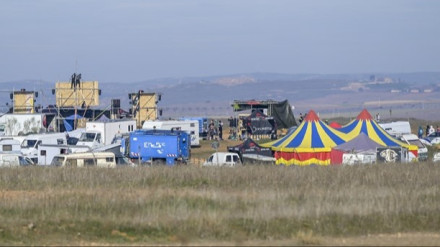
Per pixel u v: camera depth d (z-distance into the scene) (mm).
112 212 79062
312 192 92250
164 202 84062
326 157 169750
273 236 70500
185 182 109125
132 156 198500
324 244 66750
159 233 70938
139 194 91062
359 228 75062
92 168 127438
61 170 121688
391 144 178875
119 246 66125
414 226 77875
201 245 65375
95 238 70062
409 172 118375
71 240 69125
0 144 181375
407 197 88938
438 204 86062
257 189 98875
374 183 105938
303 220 75812
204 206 82062
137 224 73312
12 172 120375
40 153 185000
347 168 127500
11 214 79375
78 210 80562
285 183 105875
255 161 174875
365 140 171125
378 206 82000
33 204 83375
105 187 102062
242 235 70125
